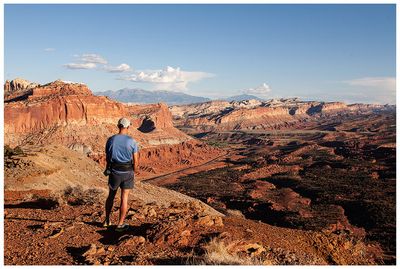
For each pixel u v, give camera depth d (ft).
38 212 33.30
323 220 215.72
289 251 25.62
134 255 22.67
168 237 25.13
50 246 24.17
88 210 34.58
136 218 30.50
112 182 26.94
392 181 333.83
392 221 204.64
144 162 539.70
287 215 229.04
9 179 90.99
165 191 149.48
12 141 425.69
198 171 501.56
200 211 37.52
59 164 122.21
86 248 23.97
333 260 29.30
